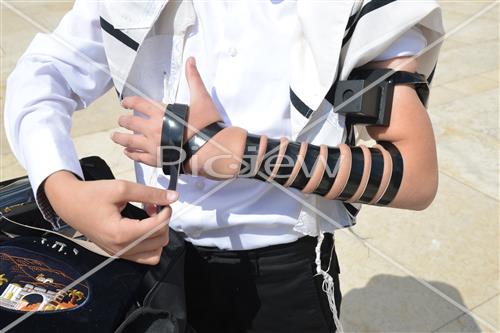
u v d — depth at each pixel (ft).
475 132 10.32
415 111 2.57
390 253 7.29
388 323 6.37
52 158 2.64
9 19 14.39
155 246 2.54
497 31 15.66
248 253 3.16
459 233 7.66
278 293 3.30
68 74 3.04
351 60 2.50
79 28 3.10
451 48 14.56
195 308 3.56
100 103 10.76
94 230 2.45
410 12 2.42
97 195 2.43
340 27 2.48
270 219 2.98
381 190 2.57
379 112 2.57
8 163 9.08
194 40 2.94
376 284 6.86
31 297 2.54
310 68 2.65
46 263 2.72
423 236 7.61
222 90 2.83
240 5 2.78
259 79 2.78
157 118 2.53
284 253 3.15
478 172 9.08
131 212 3.11
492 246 7.44
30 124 2.77
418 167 2.59
